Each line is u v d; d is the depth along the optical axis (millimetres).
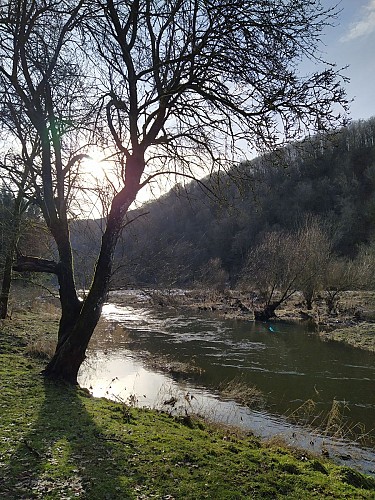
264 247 38375
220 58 7570
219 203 9594
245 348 20078
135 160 9117
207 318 30906
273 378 14898
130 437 6297
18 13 8820
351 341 21531
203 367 16297
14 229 12492
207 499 4625
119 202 9172
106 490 4582
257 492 4973
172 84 9000
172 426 7551
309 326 27234
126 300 38281
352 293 37594
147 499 4484
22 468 4914
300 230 39438
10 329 15664
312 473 5992
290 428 10148
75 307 9680
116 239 9328
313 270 32688
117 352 18422
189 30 7969
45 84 9211
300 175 68125
